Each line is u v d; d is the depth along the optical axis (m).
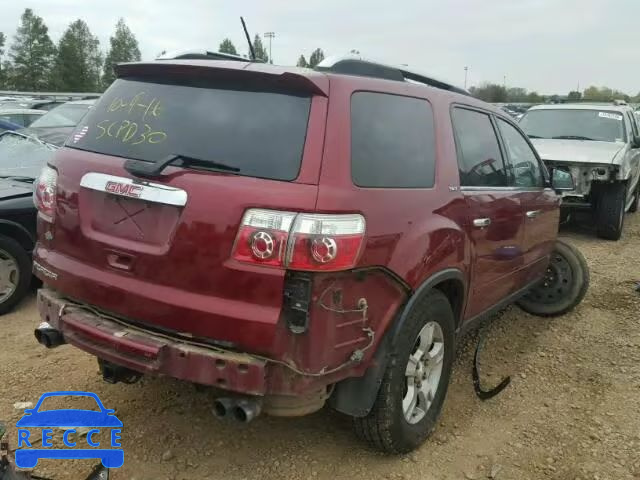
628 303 5.98
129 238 2.71
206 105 2.77
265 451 3.23
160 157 2.71
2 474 2.26
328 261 2.40
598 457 3.34
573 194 8.84
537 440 3.49
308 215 2.40
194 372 2.51
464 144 3.61
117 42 80.12
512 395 4.05
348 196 2.52
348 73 2.97
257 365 2.42
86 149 3.03
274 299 2.41
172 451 3.18
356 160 2.67
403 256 2.80
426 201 3.05
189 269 2.53
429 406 3.36
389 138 2.93
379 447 3.12
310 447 3.28
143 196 2.63
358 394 2.79
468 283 3.56
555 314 5.53
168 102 2.87
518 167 4.42
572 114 10.41
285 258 2.39
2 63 72.12
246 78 2.72
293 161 2.51
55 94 25.14
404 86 3.16
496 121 4.18
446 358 3.43
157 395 3.73
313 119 2.56
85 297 2.86
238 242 2.44
